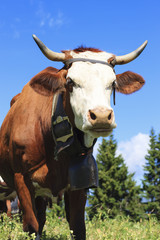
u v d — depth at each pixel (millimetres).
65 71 4012
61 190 4438
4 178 5391
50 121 4359
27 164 4367
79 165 4277
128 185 41375
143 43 4324
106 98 3684
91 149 4395
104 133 3531
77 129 4242
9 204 7609
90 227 6551
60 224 7742
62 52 4160
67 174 4410
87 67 3859
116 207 38625
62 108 4184
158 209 37688
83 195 4465
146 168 43312
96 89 3689
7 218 5590
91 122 3500
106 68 3900
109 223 6910
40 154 4359
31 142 4363
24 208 4363
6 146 4957
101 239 5188
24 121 4504
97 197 39906
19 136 4434
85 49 4203
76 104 3803
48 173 4355
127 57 4293
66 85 3998
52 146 4383
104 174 41188
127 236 5477
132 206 38062
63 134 4160
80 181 4246
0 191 7133
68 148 4285
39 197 5484
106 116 3428
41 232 5488
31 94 4723
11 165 4727
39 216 5477
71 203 4492
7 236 4570
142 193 42000
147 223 7027
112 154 43500
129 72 4320
